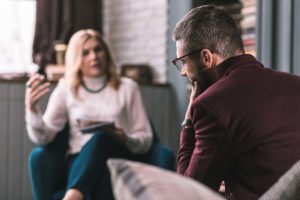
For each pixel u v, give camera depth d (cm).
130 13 457
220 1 394
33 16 445
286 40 325
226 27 146
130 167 86
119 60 466
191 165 138
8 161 368
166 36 428
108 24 471
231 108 132
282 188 85
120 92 302
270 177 127
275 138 128
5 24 436
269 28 333
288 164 125
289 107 132
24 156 373
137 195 81
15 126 370
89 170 260
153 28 439
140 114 302
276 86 137
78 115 291
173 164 283
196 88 152
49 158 282
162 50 432
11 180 369
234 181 138
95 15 441
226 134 131
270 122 130
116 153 274
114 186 87
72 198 255
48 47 418
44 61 416
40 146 287
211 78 147
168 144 423
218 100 133
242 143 132
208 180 136
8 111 368
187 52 148
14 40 438
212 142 133
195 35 146
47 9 419
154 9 439
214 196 83
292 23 323
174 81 421
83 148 269
